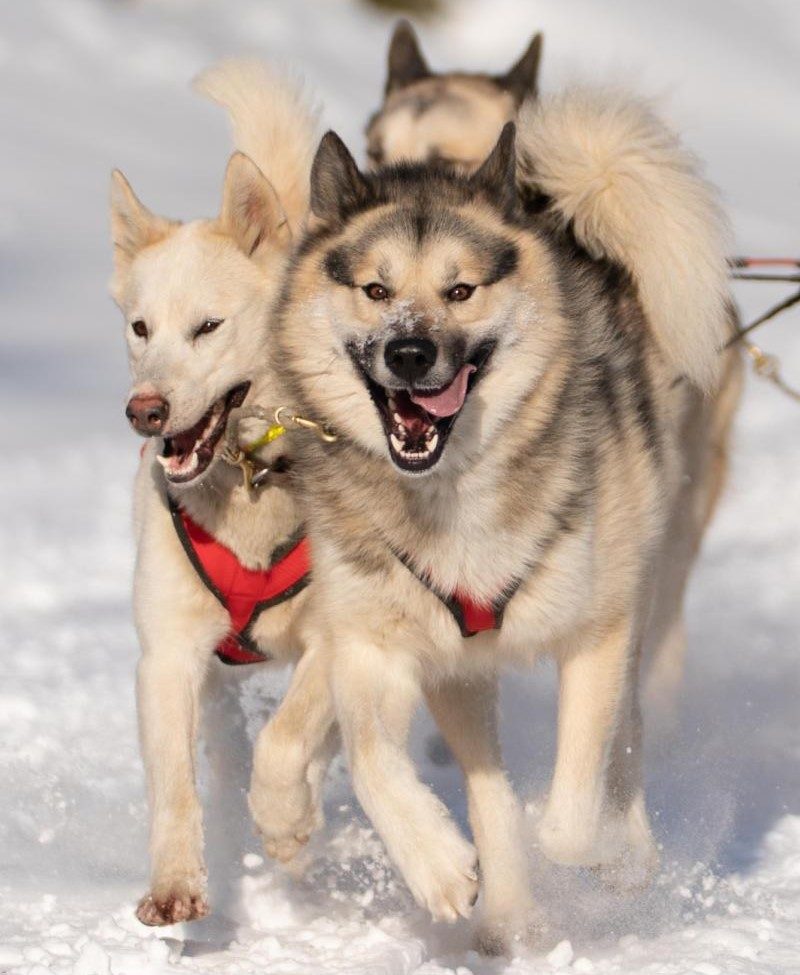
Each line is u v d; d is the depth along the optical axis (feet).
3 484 58.44
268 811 23.72
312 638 24.70
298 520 25.00
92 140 129.59
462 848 20.71
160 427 24.93
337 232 23.26
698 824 26.89
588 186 26.11
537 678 35.12
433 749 32.45
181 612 25.05
